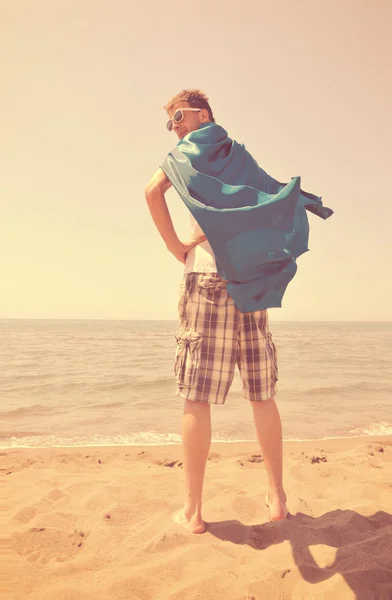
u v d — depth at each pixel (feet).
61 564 5.49
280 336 146.20
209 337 6.33
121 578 5.10
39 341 104.47
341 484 8.89
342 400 24.85
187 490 6.44
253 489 8.35
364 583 4.87
